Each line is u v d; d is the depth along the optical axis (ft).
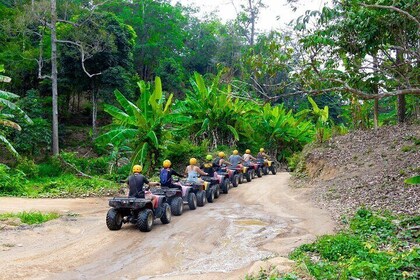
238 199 48.88
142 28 172.14
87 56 105.70
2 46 125.49
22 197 56.70
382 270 18.81
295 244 27.25
